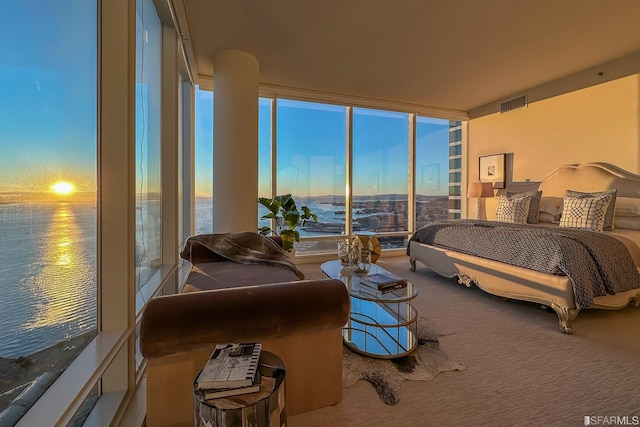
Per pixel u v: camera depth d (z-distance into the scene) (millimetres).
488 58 3580
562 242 2328
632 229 3051
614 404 1442
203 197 4020
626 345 2018
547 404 1445
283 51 3375
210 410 920
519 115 4738
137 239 1872
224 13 2680
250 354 1109
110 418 1188
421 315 2551
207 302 1199
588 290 2154
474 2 2545
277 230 4508
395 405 1444
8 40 854
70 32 1125
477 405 1440
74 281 1142
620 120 3615
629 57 3520
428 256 3645
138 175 1870
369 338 2111
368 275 2334
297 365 1381
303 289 1338
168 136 2551
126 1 1316
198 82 3893
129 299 1343
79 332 1166
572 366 1768
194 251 2576
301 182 4719
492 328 2293
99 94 1292
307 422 1338
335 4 2568
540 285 2344
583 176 3807
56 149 1053
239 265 2438
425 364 1794
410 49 3342
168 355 1153
